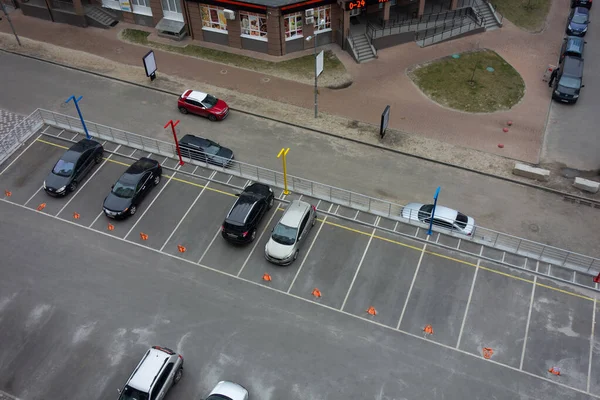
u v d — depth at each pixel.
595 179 29.31
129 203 25.70
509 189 28.52
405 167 29.77
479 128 32.88
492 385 19.73
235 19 38.16
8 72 37.38
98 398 19.61
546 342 20.94
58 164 27.59
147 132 31.88
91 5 43.16
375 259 24.05
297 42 39.12
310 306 22.30
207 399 18.42
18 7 44.94
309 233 25.22
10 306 22.45
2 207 26.77
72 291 22.98
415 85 36.44
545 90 36.44
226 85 36.25
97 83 36.31
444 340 21.08
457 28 41.78
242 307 22.28
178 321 21.83
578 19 42.59
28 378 20.19
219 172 28.70
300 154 30.56
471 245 24.59
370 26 40.50
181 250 24.41
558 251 24.84
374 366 20.33
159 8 41.00
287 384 19.81
